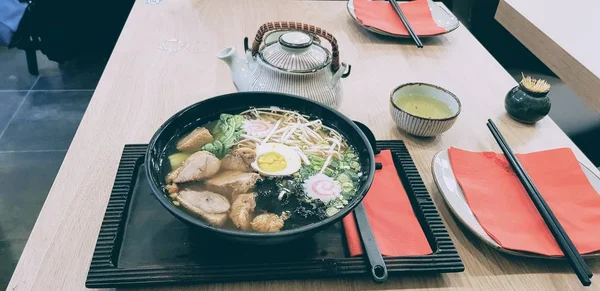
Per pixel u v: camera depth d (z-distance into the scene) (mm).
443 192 983
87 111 1168
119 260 792
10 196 2098
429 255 849
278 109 1016
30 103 2676
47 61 3035
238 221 767
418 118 1125
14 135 2441
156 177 812
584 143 1858
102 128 1117
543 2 1939
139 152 1011
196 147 911
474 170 1061
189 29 1600
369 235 852
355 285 819
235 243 810
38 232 848
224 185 835
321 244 855
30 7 2459
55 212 890
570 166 1073
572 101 2035
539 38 1735
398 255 848
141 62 1395
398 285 825
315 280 819
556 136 1268
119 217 848
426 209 955
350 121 944
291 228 771
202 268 783
